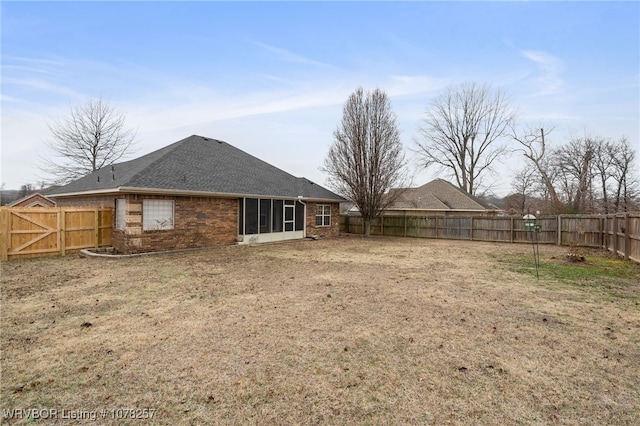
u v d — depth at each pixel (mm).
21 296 6215
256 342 4125
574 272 8844
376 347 4004
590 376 3336
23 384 3109
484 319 5023
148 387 3080
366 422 2594
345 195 20438
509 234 17797
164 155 14117
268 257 11359
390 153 19812
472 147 36094
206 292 6555
